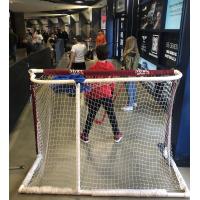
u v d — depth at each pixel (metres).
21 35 21.06
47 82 2.31
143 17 5.92
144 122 3.53
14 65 4.03
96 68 3.02
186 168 2.96
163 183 2.65
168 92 2.80
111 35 11.84
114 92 3.29
